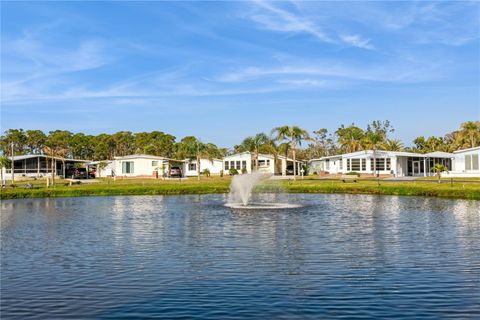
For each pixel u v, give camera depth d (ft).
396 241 75.15
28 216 114.83
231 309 42.75
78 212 123.34
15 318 41.39
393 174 283.79
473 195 151.23
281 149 325.83
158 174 312.09
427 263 59.77
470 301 44.73
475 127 391.24
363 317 40.63
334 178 274.77
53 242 76.95
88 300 45.96
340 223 97.19
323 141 549.13
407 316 40.83
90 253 67.62
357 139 417.49
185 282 51.57
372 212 117.19
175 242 76.02
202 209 128.57
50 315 41.98
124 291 48.65
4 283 52.19
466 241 74.59
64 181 269.03
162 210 126.72
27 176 306.35
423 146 454.40
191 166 353.72
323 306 43.39
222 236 81.71
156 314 41.81
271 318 40.45
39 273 56.39
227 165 342.64
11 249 71.10
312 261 61.21
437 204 136.46
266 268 57.62
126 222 101.50
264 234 83.51
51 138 571.69
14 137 548.72
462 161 264.31
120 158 318.45
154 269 57.57
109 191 190.60
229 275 54.39
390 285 49.93
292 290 48.32
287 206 135.13
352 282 51.13
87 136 607.37
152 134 602.03
